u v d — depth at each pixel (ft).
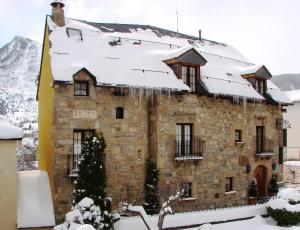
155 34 75.36
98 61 57.67
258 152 74.74
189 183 62.95
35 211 48.16
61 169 51.88
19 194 50.49
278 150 79.36
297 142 124.26
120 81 55.42
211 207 65.05
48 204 50.11
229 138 68.95
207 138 65.41
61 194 51.60
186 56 62.39
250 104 73.15
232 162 69.15
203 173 64.34
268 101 76.23
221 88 66.39
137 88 57.11
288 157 125.90
